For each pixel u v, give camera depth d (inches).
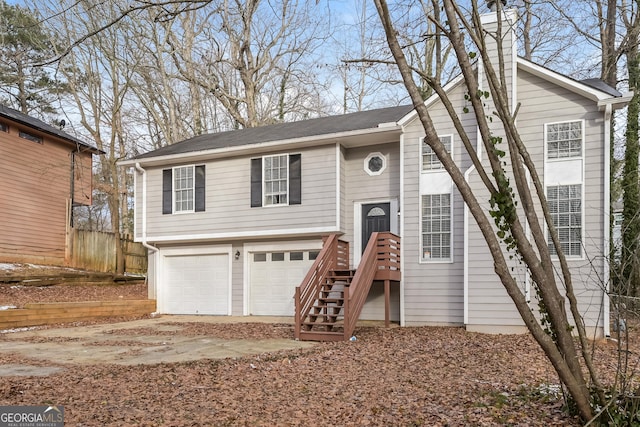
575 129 444.8
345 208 566.3
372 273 476.7
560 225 439.2
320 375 284.0
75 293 714.2
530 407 207.3
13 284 680.4
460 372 287.0
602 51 623.8
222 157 612.1
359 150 569.0
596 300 412.5
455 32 180.1
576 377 175.3
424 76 183.5
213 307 631.8
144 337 439.5
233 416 204.7
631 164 541.3
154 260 667.4
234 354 350.0
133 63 960.3
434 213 498.0
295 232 561.6
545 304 176.2
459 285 483.2
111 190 1043.3
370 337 426.3
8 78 971.9
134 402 224.8
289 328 492.1
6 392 235.6
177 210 634.8
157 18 232.4
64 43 885.8
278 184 578.9
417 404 220.1
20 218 784.9
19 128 796.6
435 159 502.3
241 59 1013.2
